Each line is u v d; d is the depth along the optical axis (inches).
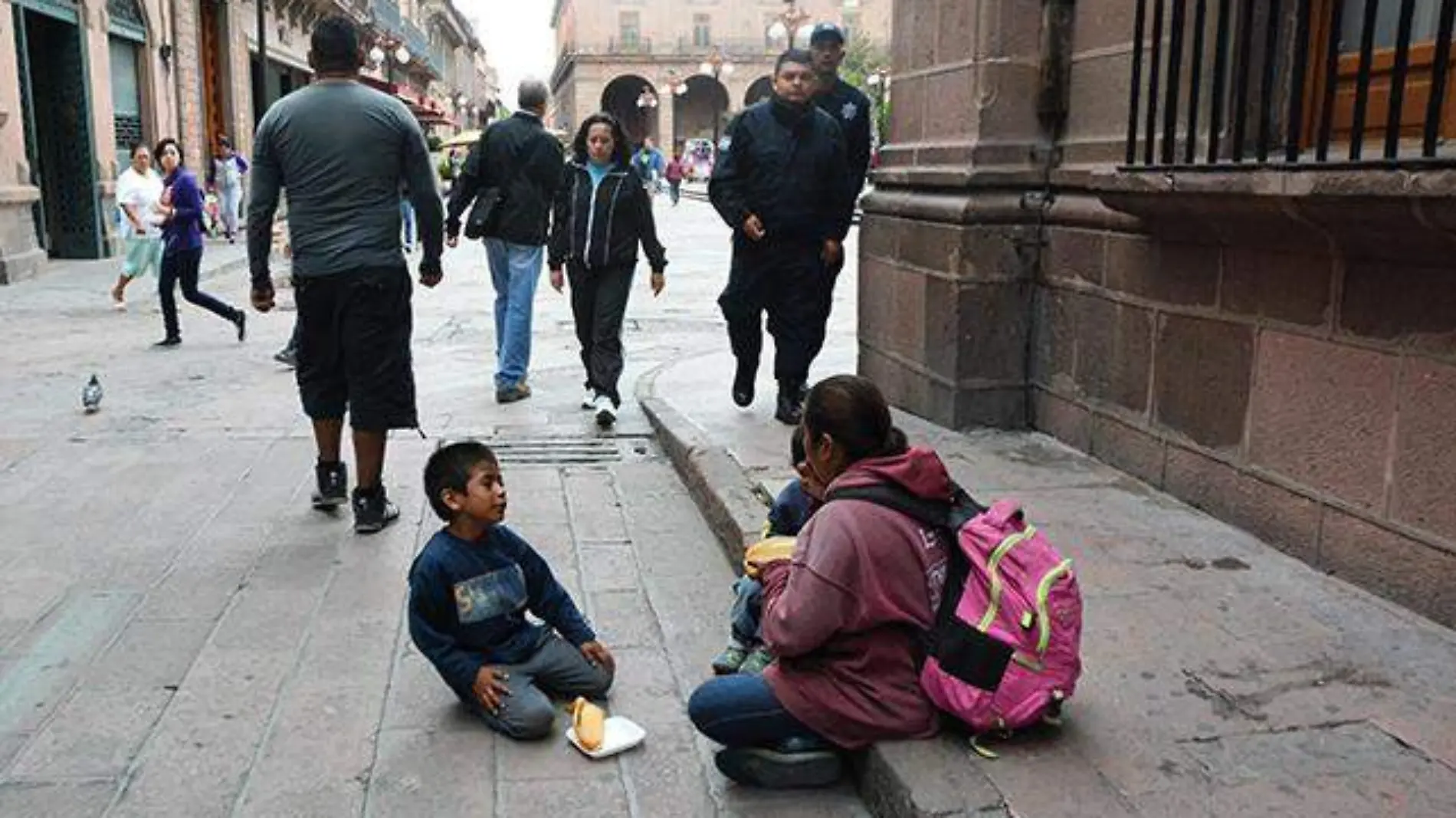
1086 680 127.5
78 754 126.3
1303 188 139.9
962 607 114.5
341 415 204.5
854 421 116.9
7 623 159.8
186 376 329.4
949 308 230.7
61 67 666.8
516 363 293.6
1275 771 109.9
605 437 259.4
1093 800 105.4
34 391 307.6
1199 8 164.7
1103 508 184.4
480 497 132.5
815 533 114.9
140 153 482.6
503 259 290.7
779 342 249.0
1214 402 178.9
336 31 191.9
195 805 116.7
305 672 145.4
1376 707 121.5
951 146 233.8
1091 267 210.8
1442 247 132.1
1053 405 225.9
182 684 141.9
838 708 115.3
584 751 126.0
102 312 465.7
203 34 987.3
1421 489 141.9
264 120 194.4
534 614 143.3
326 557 184.5
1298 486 161.5
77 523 200.5
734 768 120.1
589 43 3147.1
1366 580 150.6
